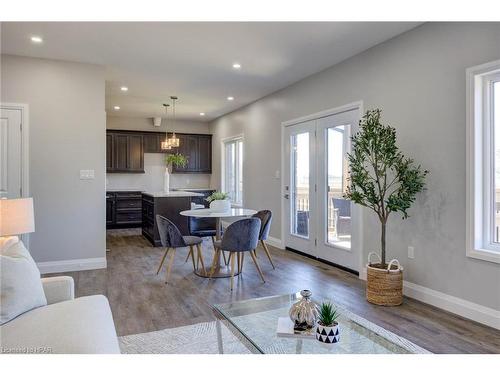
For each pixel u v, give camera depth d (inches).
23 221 102.7
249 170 270.5
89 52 161.2
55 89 170.9
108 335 65.6
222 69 185.6
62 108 172.4
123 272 169.9
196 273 167.2
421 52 130.4
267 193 244.5
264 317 83.3
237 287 146.6
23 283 70.7
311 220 199.2
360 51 158.7
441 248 123.0
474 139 112.3
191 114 320.2
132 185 335.3
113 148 316.2
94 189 179.0
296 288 145.3
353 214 167.0
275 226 234.4
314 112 193.5
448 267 120.6
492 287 107.7
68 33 139.9
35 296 72.7
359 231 161.8
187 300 131.1
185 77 201.0
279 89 227.6
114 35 141.9
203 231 253.0
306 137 203.5
